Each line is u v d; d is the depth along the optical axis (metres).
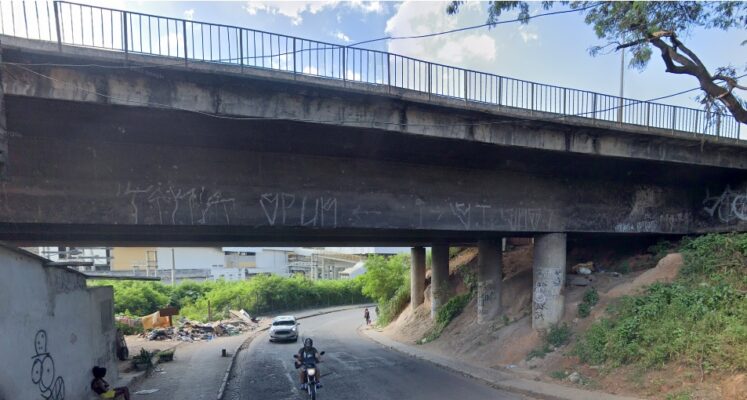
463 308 22.39
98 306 11.62
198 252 69.69
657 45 12.12
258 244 19.84
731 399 8.19
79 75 8.16
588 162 14.96
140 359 16.12
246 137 10.28
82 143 9.09
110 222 9.23
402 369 15.70
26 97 7.83
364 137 11.27
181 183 9.92
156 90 8.73
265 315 49.22
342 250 106.62
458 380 13.38
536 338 15.02
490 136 12.34
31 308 7.59
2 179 7.41
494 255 19.17
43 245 17.70
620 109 14.33
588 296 14.99
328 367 16.53
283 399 11.88
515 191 14.48
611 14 12.14
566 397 10.25
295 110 9.98
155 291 41.75
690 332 10.07
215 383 14.02
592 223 15.88
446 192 13.27
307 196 11.26
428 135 11.45
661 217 17.44
